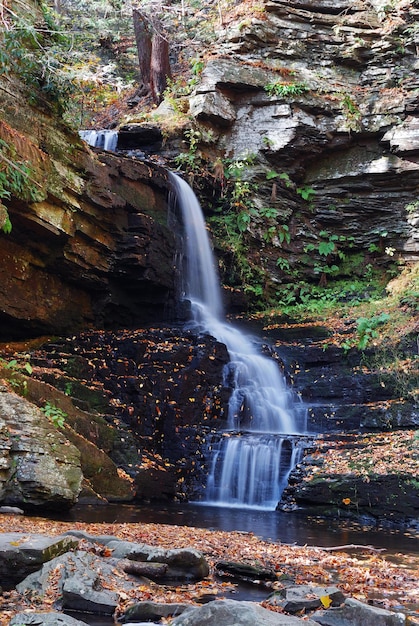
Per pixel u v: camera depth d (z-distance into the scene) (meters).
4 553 4.62
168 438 11.89
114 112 20.44
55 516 7.79
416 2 19.14
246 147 18.58
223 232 17.77
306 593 4.84
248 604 3.87
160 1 17.97
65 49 13.04
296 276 18.70
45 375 10.62
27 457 7.73
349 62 19.38
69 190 12.59
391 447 10.99
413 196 18.62
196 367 12.75
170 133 17.59
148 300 15.28
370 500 10.11
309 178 19.16
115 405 11.43
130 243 14.26
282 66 19.25
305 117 18.44
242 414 13.15
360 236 18.94
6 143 10.86
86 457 9.58
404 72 19.03
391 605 4.94
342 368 14.36
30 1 12.88
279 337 16.11
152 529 7.29
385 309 16.19
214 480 11.52
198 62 18.72
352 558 6.71
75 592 4.29
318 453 11.19
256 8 19.42
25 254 12.41
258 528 8.70
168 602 4.52
